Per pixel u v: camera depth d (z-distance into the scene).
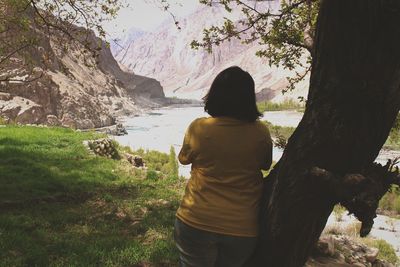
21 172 11.45
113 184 11.68
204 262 2.93
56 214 8.70
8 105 59.41
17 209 8.84
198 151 2.90
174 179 13.27
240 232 2.83
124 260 6.61
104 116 85.06
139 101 162.88
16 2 10.84
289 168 2.84
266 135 2.97
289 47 8.11
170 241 7.48
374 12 2.46
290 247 2.94
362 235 2.70
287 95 146.50
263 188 3.06
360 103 2.62
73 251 6.73
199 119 2.98
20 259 6.17
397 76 2.55
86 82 109.69
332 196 2.77
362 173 2.78
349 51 2.59
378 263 10.29
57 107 73.00
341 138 2.68
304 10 7.12
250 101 2.93
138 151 32.84
